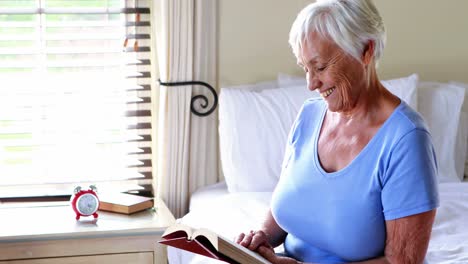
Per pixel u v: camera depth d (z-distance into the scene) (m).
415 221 1.72
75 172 3.22
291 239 2.00
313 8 1.78
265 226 2.06
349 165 1.81
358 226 1.79
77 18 3.20
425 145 1.74
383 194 1.75
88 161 3.24
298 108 3.10
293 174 1.94
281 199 1.95
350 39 1.74
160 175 3.21
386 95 1.83
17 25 3.14
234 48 3.32
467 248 2.41
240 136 3.07
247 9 3.30
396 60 3.51
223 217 2.74
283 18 3.34
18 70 3.16
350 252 1.83
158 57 3.20
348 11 1.74
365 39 1.75
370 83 1.81
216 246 1.66
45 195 3.10
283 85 3.29
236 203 2.85
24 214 2.75
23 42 3.16
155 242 2.56
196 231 1.72
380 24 1.78
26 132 3.16
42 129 3.18
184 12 3.11
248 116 3.08
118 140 3.23
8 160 3.17
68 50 3.19
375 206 1.78
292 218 1.92
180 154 3.21
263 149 3.06
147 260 2.57
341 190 1.82
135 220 2.66
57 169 3.21
